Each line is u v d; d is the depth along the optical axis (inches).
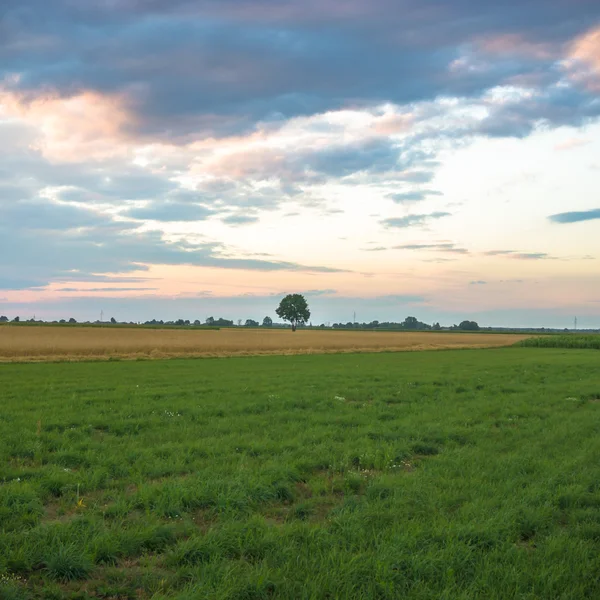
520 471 433.1
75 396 860.0
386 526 309.0
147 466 434.6
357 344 3253.0
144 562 264.4
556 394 943.7
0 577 237.8
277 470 415.2
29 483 376.2
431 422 655.1
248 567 255.3
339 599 227.6
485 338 5039.4
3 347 2164.1
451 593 232.5
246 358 2166.6
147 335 3659.0
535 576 247.0
